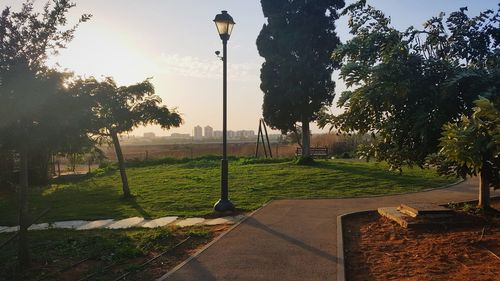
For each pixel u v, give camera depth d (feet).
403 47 29.09
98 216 39.06
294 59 82.33
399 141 30.42
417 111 28.09
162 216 37.73
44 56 22.62
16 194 54.03
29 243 29.40
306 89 81.51
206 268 21.58
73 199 50.26
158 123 47.29
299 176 59.06
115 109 43.60
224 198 38.24
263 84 85.30
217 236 29.19
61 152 30.63
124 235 30.76
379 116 30.73
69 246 28.19
